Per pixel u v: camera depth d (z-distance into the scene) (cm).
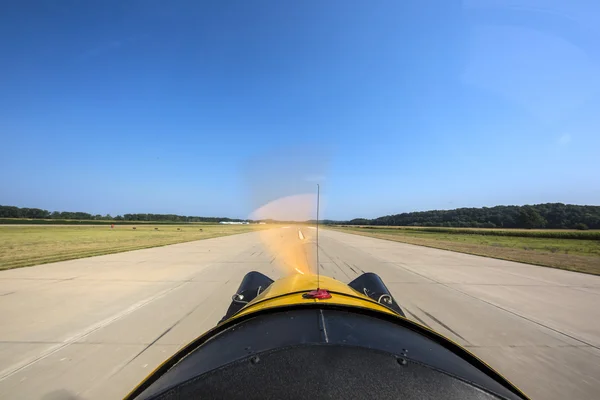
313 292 189
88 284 700
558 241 3222
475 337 413
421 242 2383
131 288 664
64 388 273
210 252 1383
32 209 10225
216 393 98
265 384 99
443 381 106
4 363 320
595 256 1518
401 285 736
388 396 96
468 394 104
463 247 1930
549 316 509
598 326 462
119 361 325
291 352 112
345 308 154
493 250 1731
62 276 793
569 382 299
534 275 903
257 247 1641
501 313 521
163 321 454
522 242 2939
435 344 138
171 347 362
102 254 1273
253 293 324
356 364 107
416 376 106
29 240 1961
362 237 2992
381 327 140
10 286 675
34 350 353
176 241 2048
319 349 114
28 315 479
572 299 623
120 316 477
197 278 777
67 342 376
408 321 147
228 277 791
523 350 373
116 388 273
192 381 105
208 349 125
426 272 930
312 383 98
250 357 112
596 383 298
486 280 813
